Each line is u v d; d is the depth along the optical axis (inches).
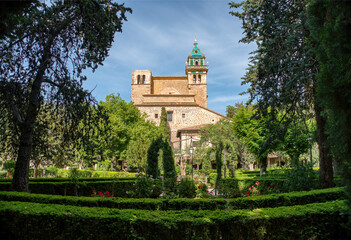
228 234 173.6
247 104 456.1
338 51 137.3
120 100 1403.8
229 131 1179.9
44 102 381.7
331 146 160.9
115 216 173.6
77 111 368.8
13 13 170.9
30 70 352.8
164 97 2174.0
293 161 447.5
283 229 177.0
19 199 252.5
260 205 247.8
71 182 441.1
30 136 346.6
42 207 193.8
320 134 418.3
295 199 261.6
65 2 349.7
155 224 168.2
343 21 132.4
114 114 1301.7
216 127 1231.5
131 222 169.0
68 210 187.2
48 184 434.0
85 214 177.8
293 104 470.3
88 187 481.7
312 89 424.5
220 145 684.1
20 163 334.6
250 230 173.8
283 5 412.5
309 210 187.9
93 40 355.3
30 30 327.0
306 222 182.9
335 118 149.9
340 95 146.3
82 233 174.6
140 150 1088.2
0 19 165.9
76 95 350.9
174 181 438.6
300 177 418.0
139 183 359.3
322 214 186.4
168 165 553.6
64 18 363.6
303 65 347.3
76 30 364.8
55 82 363.9
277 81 411.2
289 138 860.6
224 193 543.5
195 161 1376.7
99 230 173.0
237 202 246.8
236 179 564.7
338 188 301.7
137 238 166.7
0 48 336.2
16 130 367.6
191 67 2271.2
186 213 184.4
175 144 1988.2
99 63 365.4
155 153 568.4
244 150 1173.1
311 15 166.2
